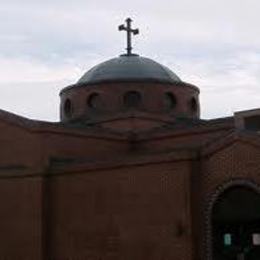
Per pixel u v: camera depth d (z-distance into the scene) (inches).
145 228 998.4
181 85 1411.2
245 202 935.7
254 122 1062.4
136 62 1424.7
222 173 952.3
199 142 1175.6
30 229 1112.2
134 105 1375.5
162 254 978.1
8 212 1141.1
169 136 1211.9
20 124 1175.0
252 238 927.7
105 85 1382.9
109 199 1040.8
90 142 1203.2
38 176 1115.3
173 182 978.1
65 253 1080.8
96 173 1059.3
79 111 1397.6
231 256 942.4
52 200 1106.7
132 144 1251.8
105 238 1039.6
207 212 957.8
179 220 966.4
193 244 952.9
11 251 1131.9
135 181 1016.2
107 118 1318.9
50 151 1157.1
